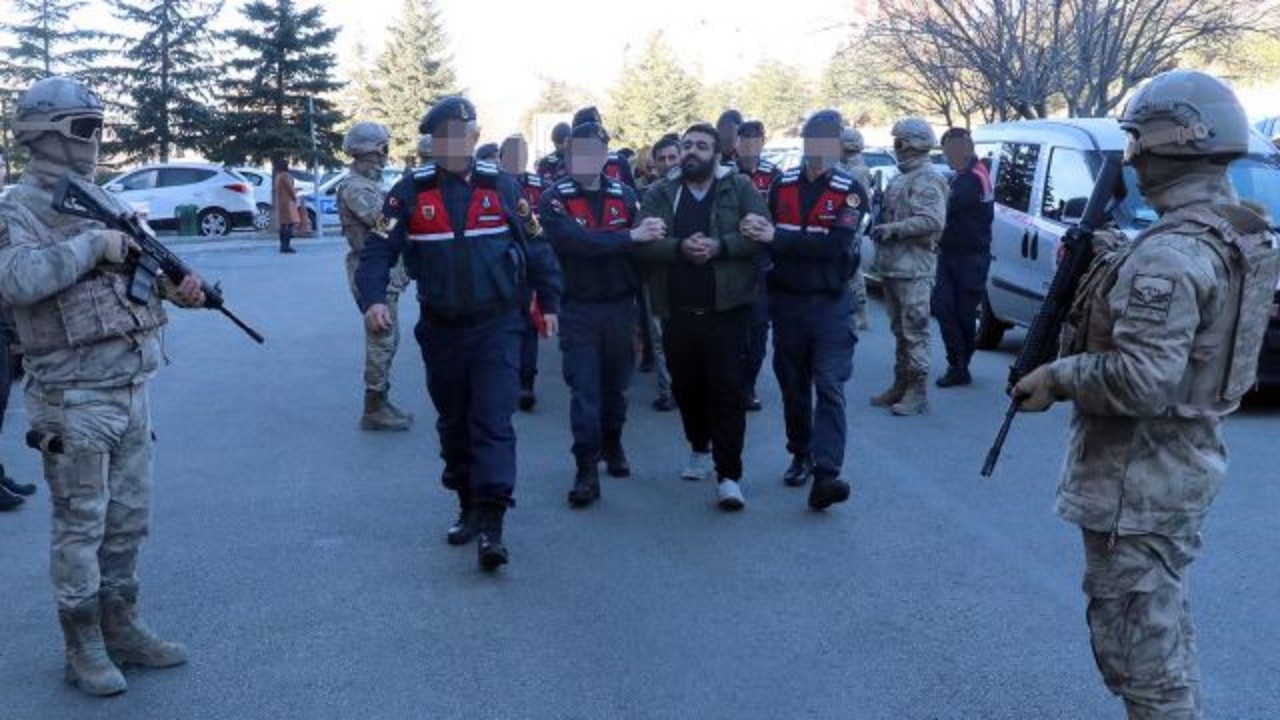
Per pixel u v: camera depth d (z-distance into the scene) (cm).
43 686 439
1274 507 651
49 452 417
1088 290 318
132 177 2914
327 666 456
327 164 4212
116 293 419
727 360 634
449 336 560
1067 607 512
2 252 399
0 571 560
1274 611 508
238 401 948
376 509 659
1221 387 304
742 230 603
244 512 653
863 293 1273
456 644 476
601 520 635
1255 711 418
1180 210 304
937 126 2406
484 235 552
